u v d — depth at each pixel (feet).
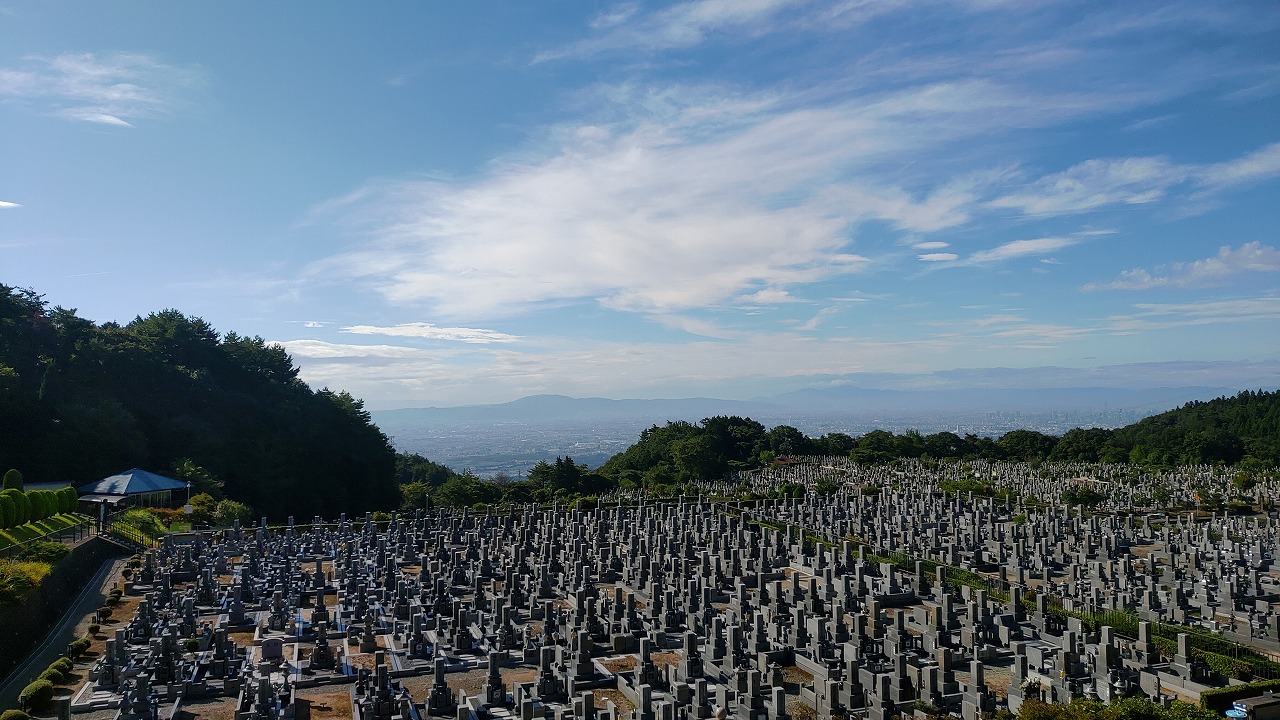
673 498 332.39
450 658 127.75
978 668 108.47
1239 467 426.51
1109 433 559.79
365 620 131.34
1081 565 190.80
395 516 284.82
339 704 108.27
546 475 376.89
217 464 316.40
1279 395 610.65
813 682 112.68
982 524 261.24
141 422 316.40
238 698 105.19
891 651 127.34
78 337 338.54
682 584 168.45
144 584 170.60
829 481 375.66
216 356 384.88
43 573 142.92
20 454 272.31
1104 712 83.97
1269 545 217.56
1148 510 314.35
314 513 352.90
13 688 112.78
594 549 210.59
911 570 196.44
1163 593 168.25
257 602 160.76
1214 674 117.70
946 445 529.86
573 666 121.08
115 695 108.17
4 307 320.50
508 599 161.38
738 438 529.04
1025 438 530.68
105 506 229.25
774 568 200.95
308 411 392.27
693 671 120.16
